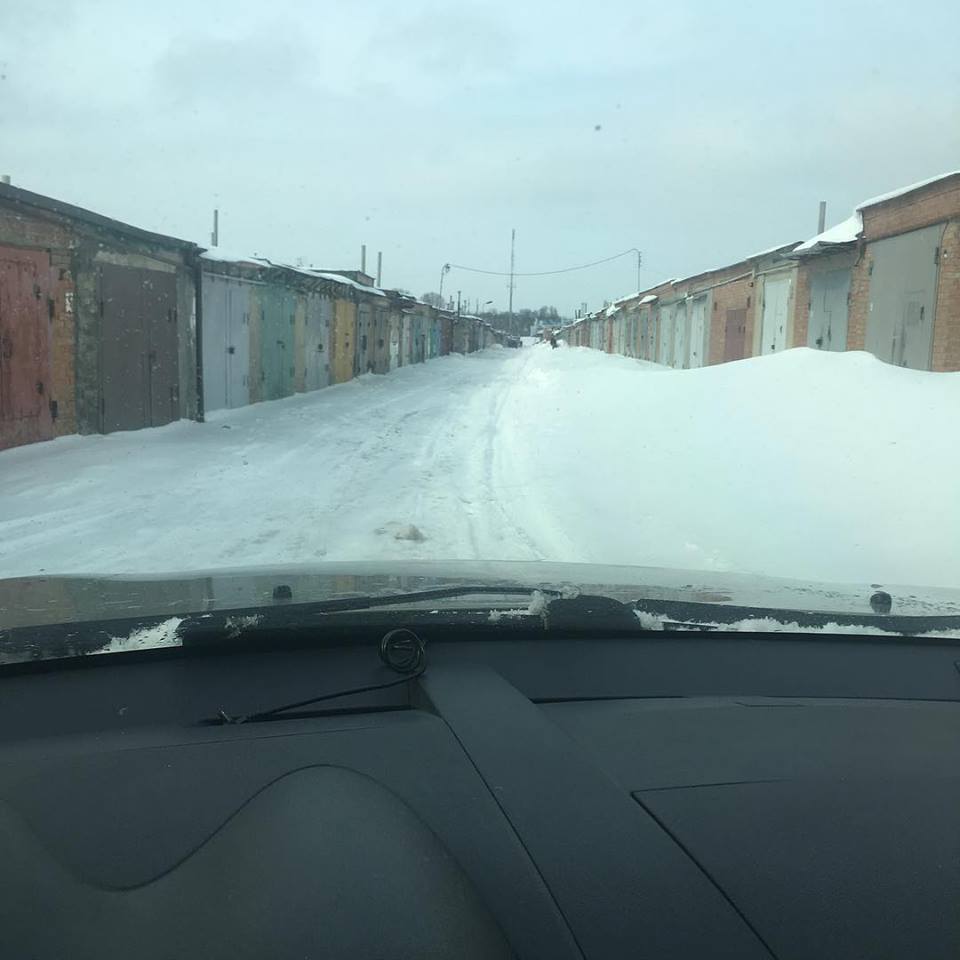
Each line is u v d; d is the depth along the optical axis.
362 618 2.42
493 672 2.23
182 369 13.76
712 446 8.80
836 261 16.02
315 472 9.87
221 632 2.29
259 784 1.58
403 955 1.12
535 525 7.30
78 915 1.22
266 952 1.13
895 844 1.45
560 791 1.56
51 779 1.61
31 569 5.72
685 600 2.83
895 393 8.95
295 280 19.23
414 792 1.54
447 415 16.39
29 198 9.93
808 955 1.17
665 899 1.27
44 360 10.55
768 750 1.84
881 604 2.90
